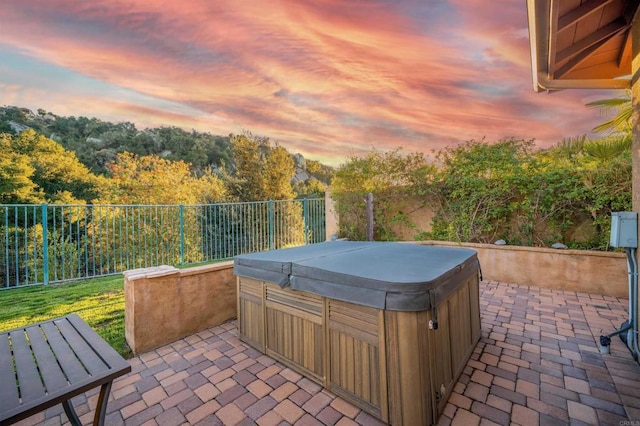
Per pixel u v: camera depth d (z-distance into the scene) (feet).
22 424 6.40
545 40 8.18
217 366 8.74
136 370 8.59
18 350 5.61
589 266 15.58
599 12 8.94
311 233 25.88
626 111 16.26
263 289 9.30
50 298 14.52
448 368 7.25
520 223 18.52
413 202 22.72
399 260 8.75
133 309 9.46
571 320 11.96
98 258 21.70
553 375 8.09
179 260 20.85
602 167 15.84
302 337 8.11
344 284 6.85
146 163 45.60
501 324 11.67
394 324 6.12
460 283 7.95
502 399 7.11
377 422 6.37
